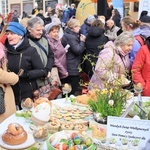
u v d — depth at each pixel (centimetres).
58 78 354
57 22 366
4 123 195
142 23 359
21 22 413
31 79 288
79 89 389
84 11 624
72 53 385
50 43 356
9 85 247
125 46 266
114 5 759
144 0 558
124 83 204
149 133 153
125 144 156
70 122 188
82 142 151
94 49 375
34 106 207
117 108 175
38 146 163
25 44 285
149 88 291
